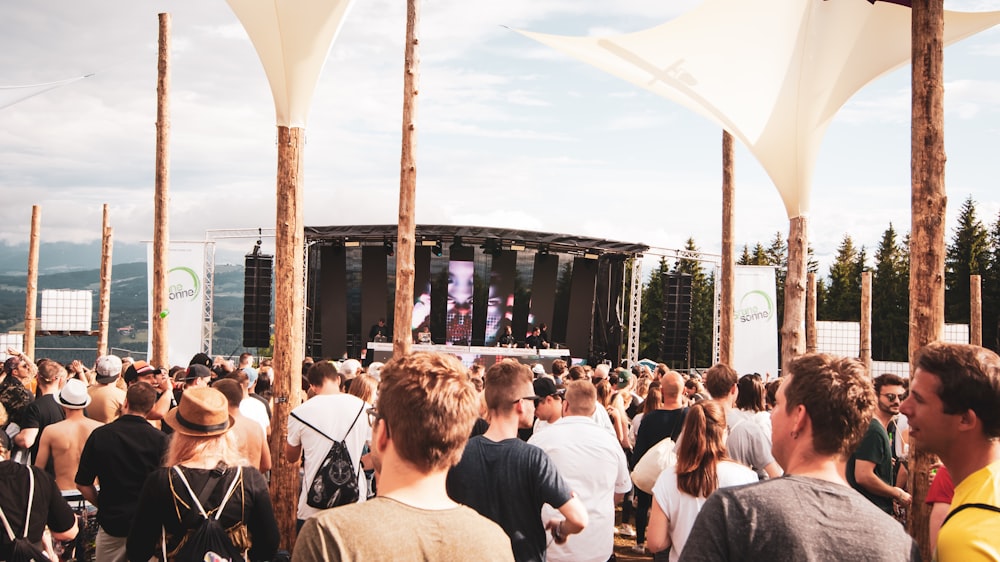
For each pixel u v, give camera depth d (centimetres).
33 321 2311
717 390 581
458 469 375
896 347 5753
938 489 288
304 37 815
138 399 498
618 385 1190
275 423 820
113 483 482
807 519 209
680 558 217
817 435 226
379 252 2878
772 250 7694
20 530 393
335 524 197
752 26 1030
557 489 376
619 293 2969
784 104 1093
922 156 646
